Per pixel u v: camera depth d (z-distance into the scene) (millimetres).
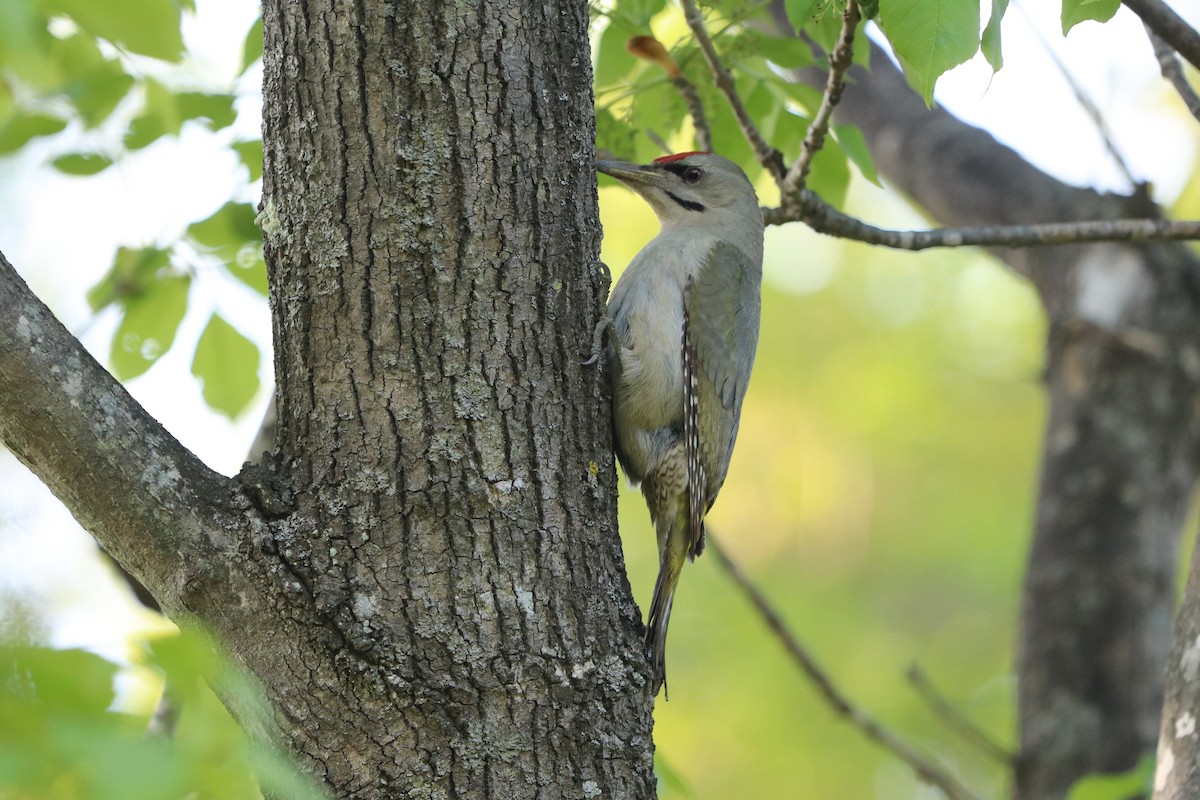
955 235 10172
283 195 7012
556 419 6953
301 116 6945
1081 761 11922
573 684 6602
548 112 7133
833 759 17812
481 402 6758
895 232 10102
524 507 6738
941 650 19609
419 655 6430
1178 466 12906
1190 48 9328
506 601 6582
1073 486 12867
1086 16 8062
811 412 21406
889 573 20484
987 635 19688
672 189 11641
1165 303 13133
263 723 6367
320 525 6570
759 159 9906
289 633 6383
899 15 6801
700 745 18141
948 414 20906
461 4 6965
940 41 6785
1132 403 12906
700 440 10508
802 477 21375
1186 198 18078
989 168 14359
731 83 9648
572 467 6969
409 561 6535
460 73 6918
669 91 10812
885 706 18359
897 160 15133
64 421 6270
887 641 19844
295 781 4785
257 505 6574
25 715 4070
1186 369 12969
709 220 11617
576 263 7188
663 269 10766
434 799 6305
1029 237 10156
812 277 21578
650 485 10539
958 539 20391
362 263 6793
